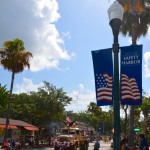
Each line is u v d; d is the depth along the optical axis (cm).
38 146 5566
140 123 6588
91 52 986
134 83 941
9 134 5778
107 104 944
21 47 4347
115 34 934
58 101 6372
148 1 2812
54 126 7431
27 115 7206
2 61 4272
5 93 5959
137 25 2883
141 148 1424
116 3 931
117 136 888
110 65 960
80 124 10425
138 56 942
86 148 4431
